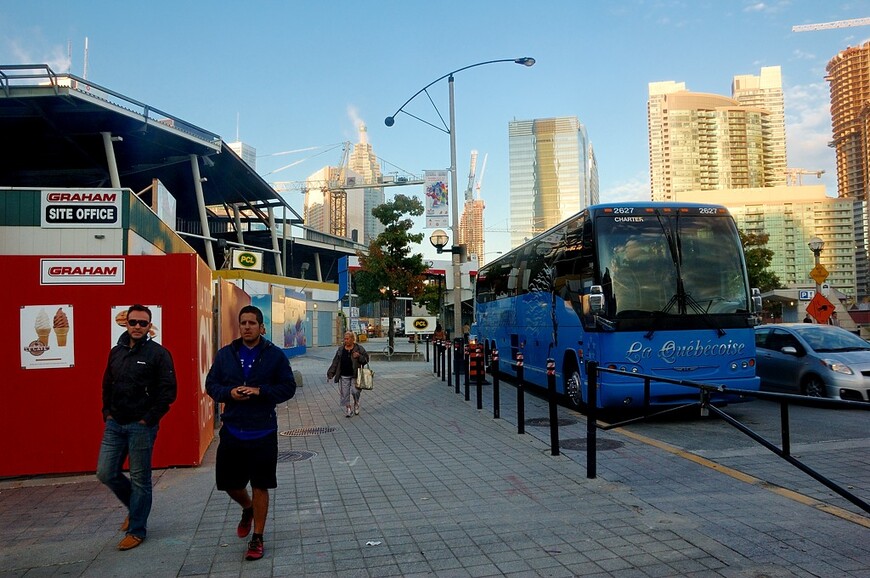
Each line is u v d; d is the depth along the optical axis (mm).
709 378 10852
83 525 5895
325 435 10578
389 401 14883
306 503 6520
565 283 12922
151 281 8156
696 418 11453
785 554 4789
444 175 21688
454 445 9492
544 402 14422
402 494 6809
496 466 8023
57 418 7773
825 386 12297
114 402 5355
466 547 5137
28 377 7746
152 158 45875
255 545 4953
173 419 8164
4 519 6117
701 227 11289
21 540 5480
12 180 47094
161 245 12289
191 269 8250
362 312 77438
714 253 11180
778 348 13766
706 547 4980
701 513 5863
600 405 10828
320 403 14680
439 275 32562
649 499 6387
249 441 5008
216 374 5094
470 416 12383
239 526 5363
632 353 10711
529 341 16156
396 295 30125
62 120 36750
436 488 7027
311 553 5070
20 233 9523
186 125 42219
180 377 8188
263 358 5121
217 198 59500
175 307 8203
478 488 6984
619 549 4996
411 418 12250
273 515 6113
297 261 76000
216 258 59156
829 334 13562
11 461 7641
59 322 7840
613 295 10836
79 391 7828
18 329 7758
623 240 11094
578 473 7543
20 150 42000
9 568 4820
